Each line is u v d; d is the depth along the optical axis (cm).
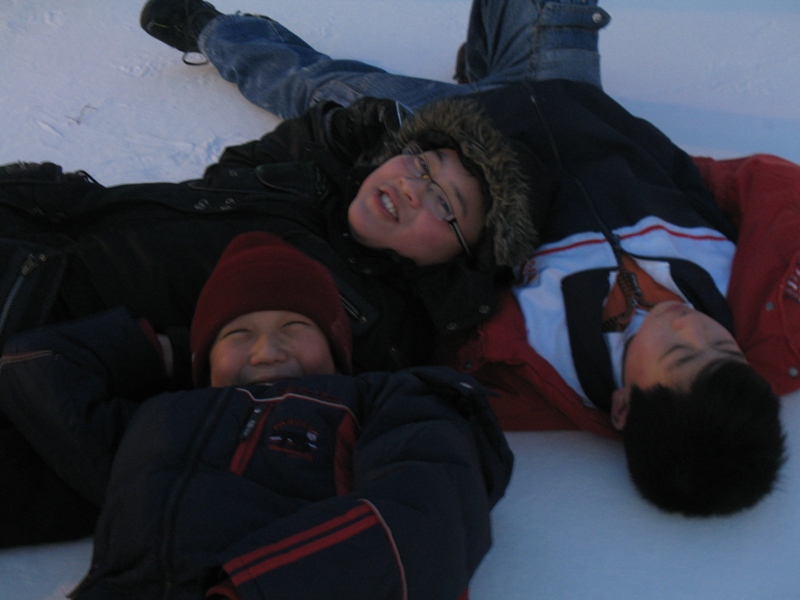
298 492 100
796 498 120
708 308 136
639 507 120
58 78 220
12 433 115
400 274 146
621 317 136
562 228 152
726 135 214
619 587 108
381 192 146
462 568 93
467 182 146
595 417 132
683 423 110
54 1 259
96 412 108
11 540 109
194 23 220
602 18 197
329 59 212
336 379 111
